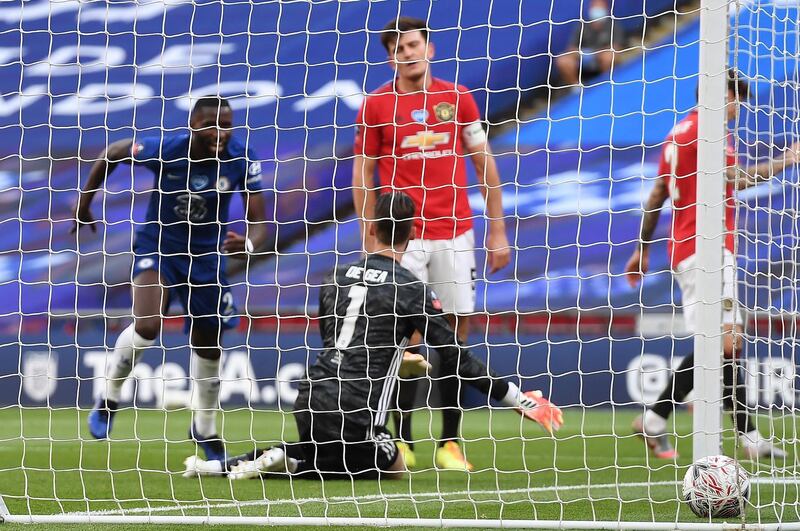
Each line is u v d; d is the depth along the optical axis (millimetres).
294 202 40406
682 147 21656
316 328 37969
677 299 36750
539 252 38594
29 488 16109
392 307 16812
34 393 36781
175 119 42281
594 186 39500
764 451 21281
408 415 19875
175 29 42562
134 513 13320
